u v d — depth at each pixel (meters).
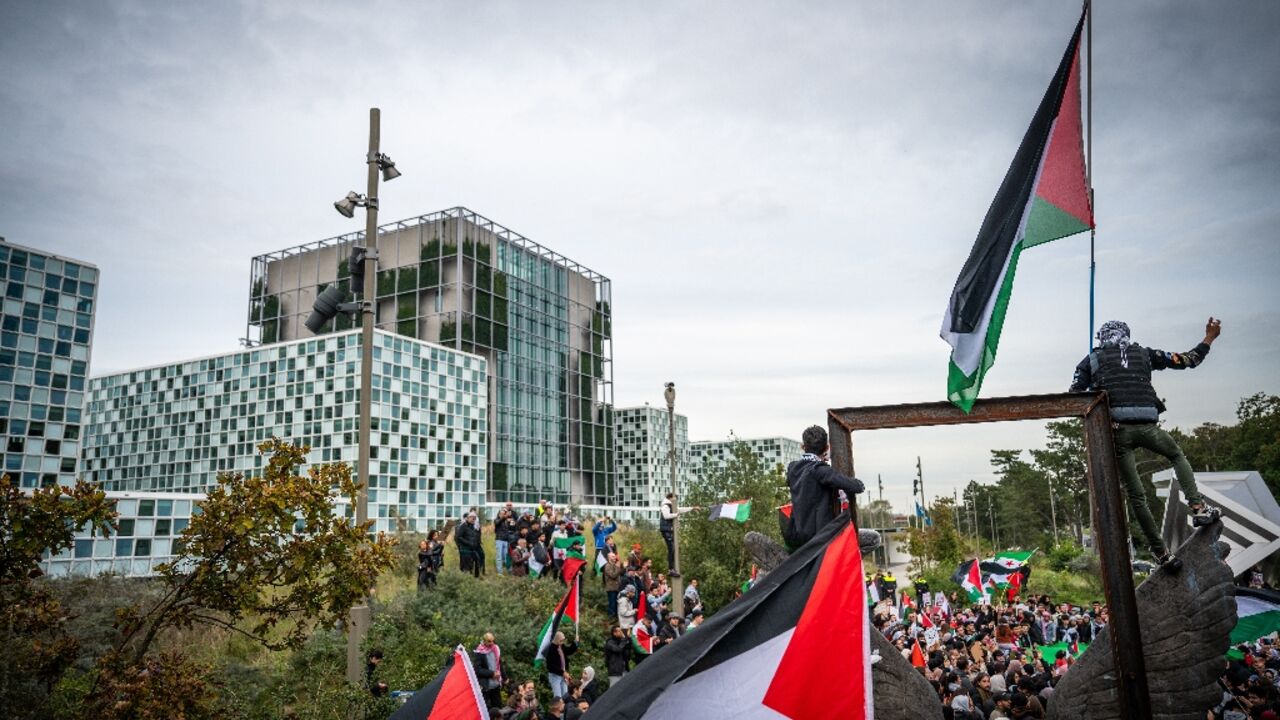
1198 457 53.75
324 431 30.16
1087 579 49.22
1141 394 5.10
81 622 11.32
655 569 27.70
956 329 5.82
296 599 8.16
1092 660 4.77
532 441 45.81
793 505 5.12
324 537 8.12
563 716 11.78
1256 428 49.41
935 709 5.15
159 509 16.27
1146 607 4.76
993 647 19.53
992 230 6.04
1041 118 6.30
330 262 43.19
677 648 4.49
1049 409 4.90
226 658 12.87
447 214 42.03
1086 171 6.25
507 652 16.48
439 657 14.59
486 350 42.94
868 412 5.16
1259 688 9.49
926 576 48.22
